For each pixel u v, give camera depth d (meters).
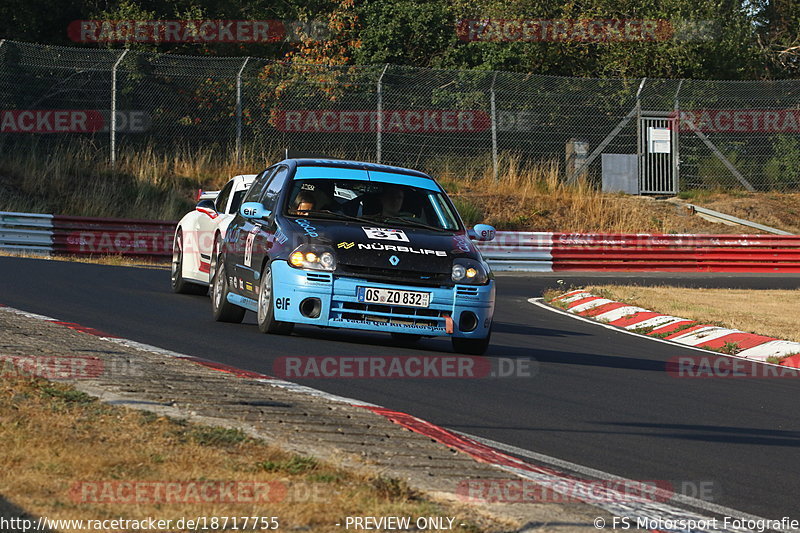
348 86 89.62
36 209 76.12
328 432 19.73
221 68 88.00
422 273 32.16
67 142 84.88
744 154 101.88
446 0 109.56
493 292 33.41
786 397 31.05
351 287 31.61
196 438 17.98
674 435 23.94
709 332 45.34
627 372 33.28
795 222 97.06
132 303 40.88
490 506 15.88
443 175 92.38
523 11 105.56
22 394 20.05
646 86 99.44
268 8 100.75
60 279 47.94
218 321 37.22
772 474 20.94
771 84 101.25
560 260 81.62
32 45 80.94
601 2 106.00
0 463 15.70
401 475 17.23
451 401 25.52
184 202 82.62
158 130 86.94
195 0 96.00
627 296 58.06
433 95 91.31
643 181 98.31
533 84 95.81
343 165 36.72
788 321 51.19
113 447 17.05
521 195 92.56
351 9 101.94
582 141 96.38
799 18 124.75
